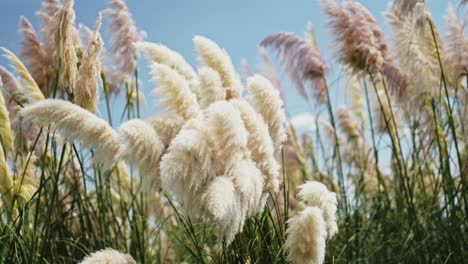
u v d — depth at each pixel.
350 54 5.17
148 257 4.21
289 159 5.48
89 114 3.04
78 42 3.96
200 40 3.36
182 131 2.74
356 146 6.13
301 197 2.96
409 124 5.16
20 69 4.02
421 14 4.71
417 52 5.03
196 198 2.68
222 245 3.17
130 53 4.70
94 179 4.19
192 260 3.77
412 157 4.99
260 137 2.96
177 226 4.43
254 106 3.18
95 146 3.04
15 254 3.37
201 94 3.22
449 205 4.29
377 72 5.16
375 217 4.77
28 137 4.25
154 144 2.82
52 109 3.00
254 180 2.79
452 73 4.90
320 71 5.34
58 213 4.02
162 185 2.78
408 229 4.31
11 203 3.76
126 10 4.73
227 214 2.68
